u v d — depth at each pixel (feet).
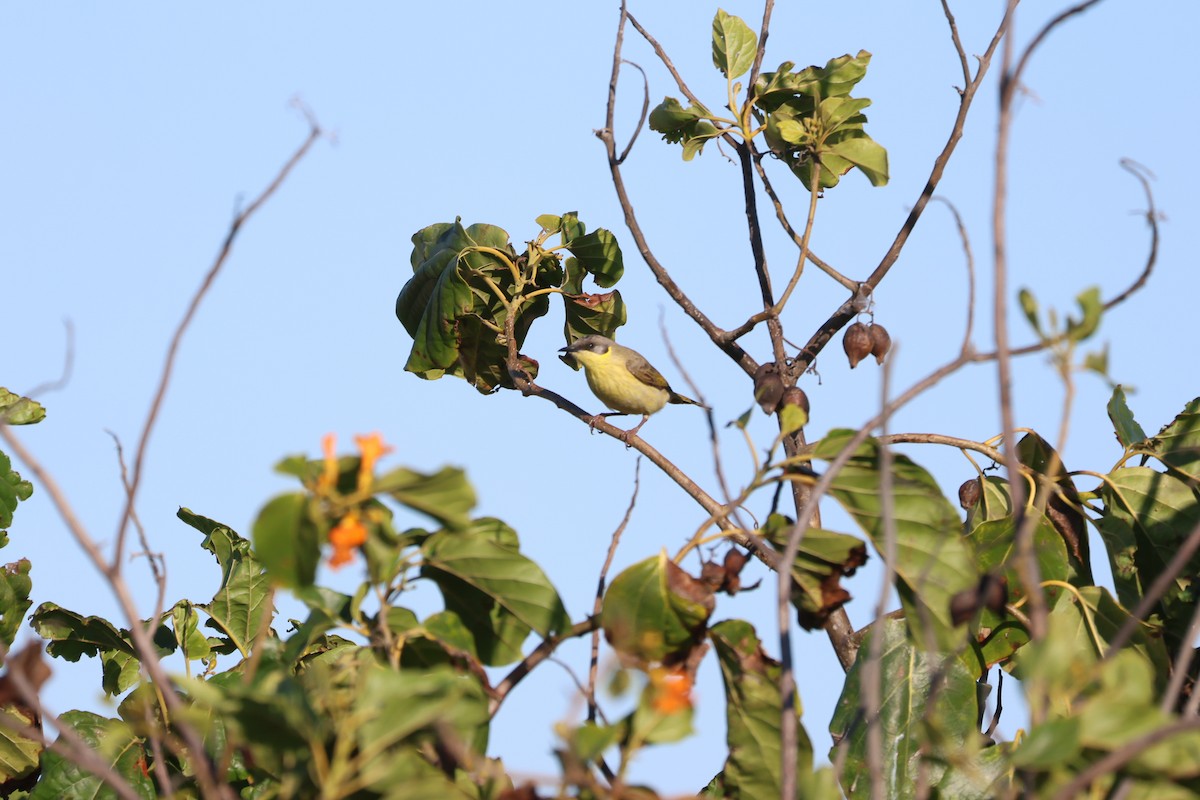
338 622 27.96
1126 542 42.39
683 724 23.80
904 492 28.81
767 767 29.48
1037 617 21.66
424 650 28.53
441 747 26.17
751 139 51.72
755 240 51.57
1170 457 42.98
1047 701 21.93
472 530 29.12
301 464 23.52
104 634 40.96
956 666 37.73
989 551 40.34
